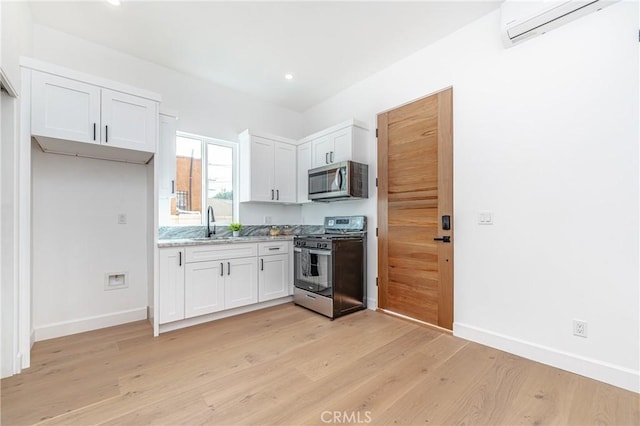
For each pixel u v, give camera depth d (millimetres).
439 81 2730
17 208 1949
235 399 1650
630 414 1522
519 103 2213
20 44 2064
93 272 2727
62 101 2174
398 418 1494
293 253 3641
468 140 2514
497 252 2324
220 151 3791
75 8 2309
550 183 2062
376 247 3324
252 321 2951
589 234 1903
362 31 2611
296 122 4520
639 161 1733
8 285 1895
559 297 2018
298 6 2293
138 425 1438
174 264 2697
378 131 3334
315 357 2158
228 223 3846
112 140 2383
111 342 2424
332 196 3381
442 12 2367
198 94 3500
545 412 1541
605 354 1829
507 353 2223
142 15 2395
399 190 3084
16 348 1920
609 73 1831
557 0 1879
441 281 2688
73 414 1518
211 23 2500
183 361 2096
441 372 1939
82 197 2684
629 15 1768
